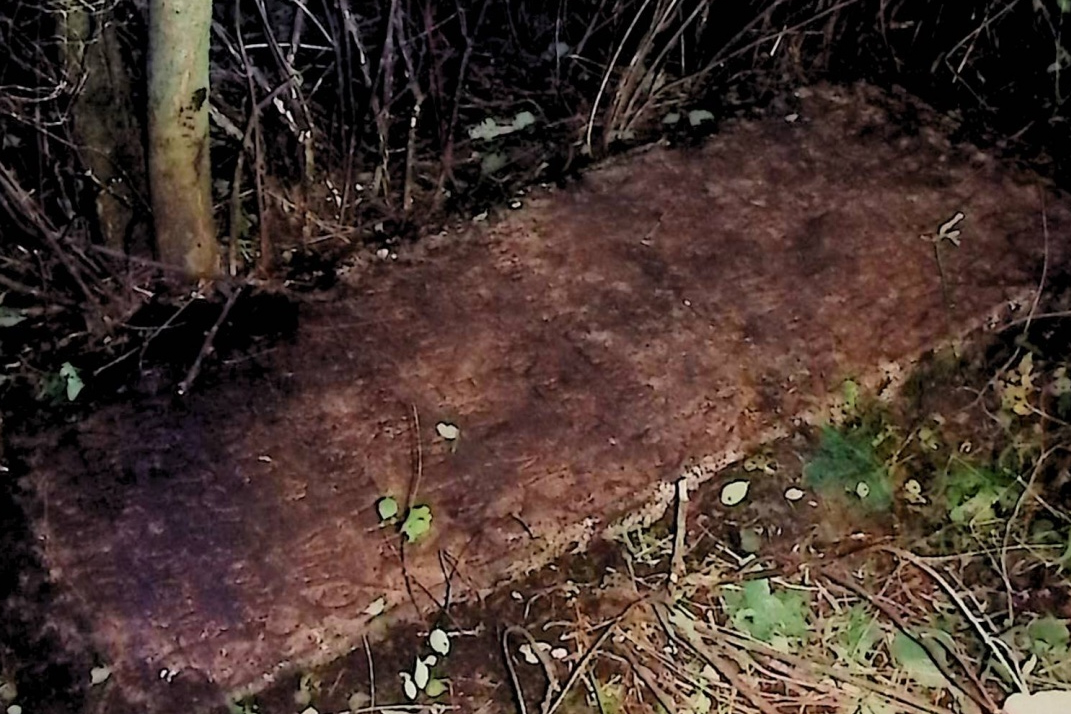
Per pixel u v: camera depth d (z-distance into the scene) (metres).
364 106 3.11
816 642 2.33
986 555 2.46
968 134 3.29
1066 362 2.79
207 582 2.31
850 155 3.20
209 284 2.75
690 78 3.29
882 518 2.52
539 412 2.59
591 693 2.25
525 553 2.40
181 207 2.60
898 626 2.36
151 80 2.39
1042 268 2.94
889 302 2.84
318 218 2.95
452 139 3.07
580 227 2.96
